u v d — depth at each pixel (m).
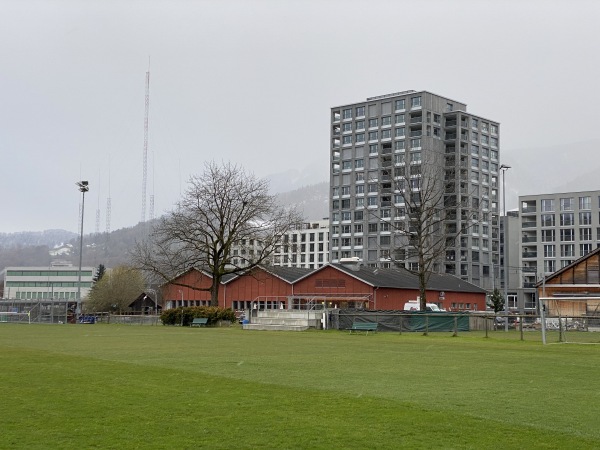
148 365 19.83
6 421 11.11
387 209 140.38
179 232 65.88
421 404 12.88
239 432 10.31
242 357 23.08
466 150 140.50
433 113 139.88
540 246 136.50
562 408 12.63
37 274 182.88
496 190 146.62
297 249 74.31
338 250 149.00
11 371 18.03
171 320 64.25
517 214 155.38
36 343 31.03
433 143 137.88
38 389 14.59
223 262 67.75
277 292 80.50
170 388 14.77
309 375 17.55
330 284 76.44
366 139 146.38
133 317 73.06
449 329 52.16
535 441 9.84
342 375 17.62
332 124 152.50
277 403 12.85
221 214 66.94
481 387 15.46
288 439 9.86
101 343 31.23
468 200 121.31
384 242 140.88
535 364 21.62
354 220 146.75
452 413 11.95
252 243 75.44
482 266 138.25
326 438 9.94
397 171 83.88
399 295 76.38
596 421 11.38
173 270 66.88
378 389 14.92
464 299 86.69
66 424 10.88
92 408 12.27
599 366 21.11
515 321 73.81
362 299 72.69
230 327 59.59
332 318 52.81
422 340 36.91
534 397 13.98
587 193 132.38
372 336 42.09
